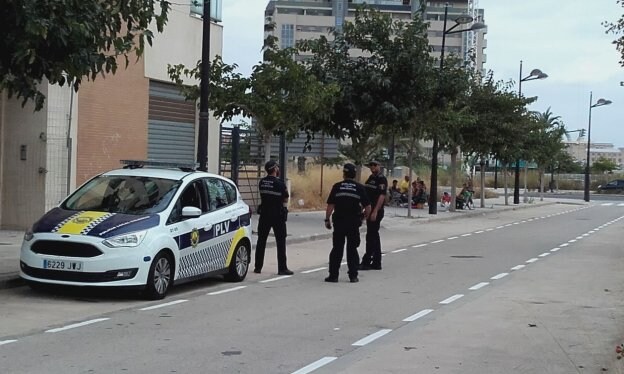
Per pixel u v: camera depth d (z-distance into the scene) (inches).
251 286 476.7
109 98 740.0
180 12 844.0
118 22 420.8
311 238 812.6
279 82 730.2
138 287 390.9
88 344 299.4
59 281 382.0
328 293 454.0
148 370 262.7
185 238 427.8
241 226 496.1
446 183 2390.5
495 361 291.3
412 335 336.2
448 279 530.9
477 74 1445.6
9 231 667.4
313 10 4798.2
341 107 919.0
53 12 368.2
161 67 815.7
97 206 424.8
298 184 1364.4
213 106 740.0
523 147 1659.7
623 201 2454.5
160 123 829.2
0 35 370.6
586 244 851.4
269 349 301.3
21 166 673.0
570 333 347.9
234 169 967.0
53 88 668.7
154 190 433.7
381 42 928.9
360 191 504.7
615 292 480.1
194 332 329.1
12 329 323.3
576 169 3939.5
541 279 540.1
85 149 713.6
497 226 1153.4
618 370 279.6
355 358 290.7
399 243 819.4
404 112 914.1
